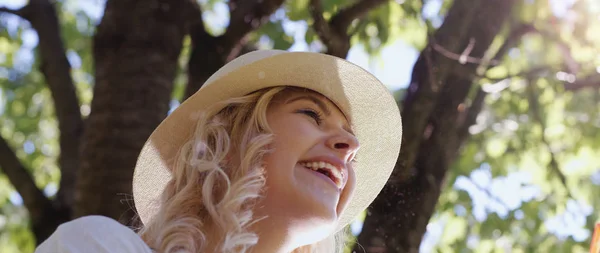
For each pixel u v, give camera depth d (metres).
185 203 1.91
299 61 2.07
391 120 2.35
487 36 3.69
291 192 1.90
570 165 5.89
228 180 1.85
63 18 6.77
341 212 2.05
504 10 3.73
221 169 1.90
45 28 4.91
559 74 4.28
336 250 2.51
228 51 3.87
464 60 3.50
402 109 3.46
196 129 2.02
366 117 2.31
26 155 7.00
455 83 3.52
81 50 6.74
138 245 1.64
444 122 3.43
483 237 5.87
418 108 3.40
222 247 1.77
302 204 1.89
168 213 1.88
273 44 4.86
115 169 3.51
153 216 2.09
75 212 3.53
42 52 4.90
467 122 3.76
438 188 3.31
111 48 3.73
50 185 7.05
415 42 4.92
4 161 4.30
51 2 5.04
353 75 2.20
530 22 4.28
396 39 4.99
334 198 1.94
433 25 4.82
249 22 3.85
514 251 5.88
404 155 3.31
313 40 4.46
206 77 3.85
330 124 2.09
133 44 3.72
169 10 3.84
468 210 5.76
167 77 3.76
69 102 4.79
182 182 1.98
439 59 3.49
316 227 1.91
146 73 3.68
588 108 5.75
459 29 3.60
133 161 3.54
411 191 3.25
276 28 4.84
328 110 2.11
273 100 2.06
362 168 2.42
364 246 3.19
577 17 4.22
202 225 1.87
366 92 2.26
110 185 3.49
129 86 3.64
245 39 3.90
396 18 4.61
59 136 4.75
